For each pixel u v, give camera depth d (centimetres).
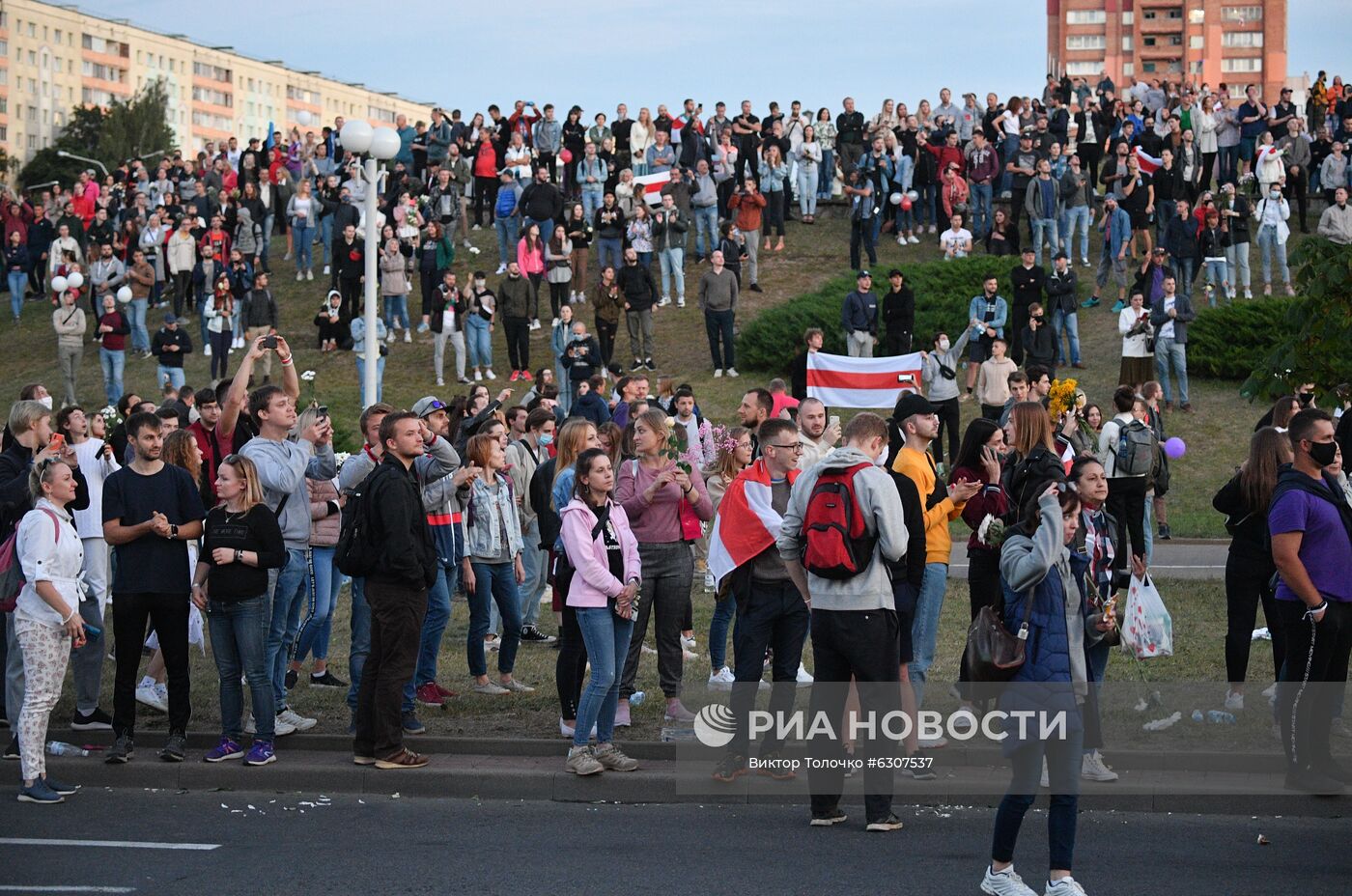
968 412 2783
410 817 899
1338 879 739
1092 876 746
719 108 3647
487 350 3009
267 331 1164
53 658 955
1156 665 1197
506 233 3425
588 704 948
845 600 836
